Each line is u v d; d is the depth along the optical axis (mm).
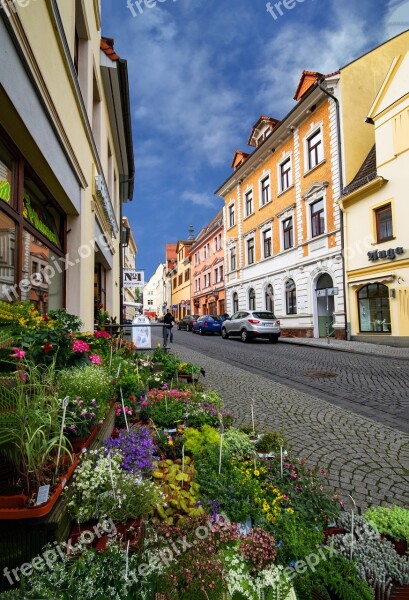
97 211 8250
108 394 3168
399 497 2963
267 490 2418
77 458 2109
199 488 2291
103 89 9797
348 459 3719
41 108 3869
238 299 27469
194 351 13656
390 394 6617
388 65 18094
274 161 22594
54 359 2834
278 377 8336
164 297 67312
